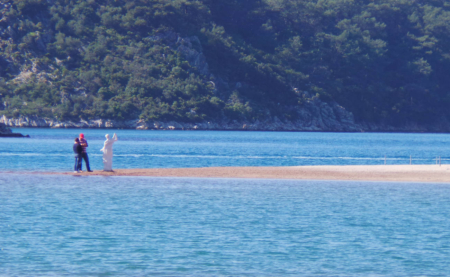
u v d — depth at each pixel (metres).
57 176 109.50
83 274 45.22
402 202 81.44
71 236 57.03
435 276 45.53
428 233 60.03
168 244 54.50
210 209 73.56
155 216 68.00
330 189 96.31
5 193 85.06
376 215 70.31
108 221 64.50
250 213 70.94
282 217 68.50
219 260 49.44
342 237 57.97
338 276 45.38
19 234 57.50
